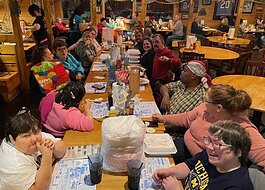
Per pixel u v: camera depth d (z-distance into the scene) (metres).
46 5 5.76
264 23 8.91
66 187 1.17
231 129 1.09
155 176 1.23
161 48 3.33
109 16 7.78
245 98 1.53
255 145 1.44
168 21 8.70
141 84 2.67
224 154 1.08
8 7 4.02
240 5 6.99
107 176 1.25
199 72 2.16
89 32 4.28
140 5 7.47
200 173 1.27
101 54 4.22
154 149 1.45
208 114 1.75
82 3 7.76
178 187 1.18
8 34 4.16
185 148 1.95
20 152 1.12
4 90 3.96
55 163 1.34
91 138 1.59
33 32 5.14
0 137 2.96
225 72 4.64
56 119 1.72
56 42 3.18
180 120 2.01
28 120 1.16
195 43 5.00
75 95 1.75
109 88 2.45
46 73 2.52
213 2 8.51
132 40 5.43
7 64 4.27
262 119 3.47
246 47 5.58
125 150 1.22
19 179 1.06
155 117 1.92
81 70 3.57
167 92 2.63
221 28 8.31
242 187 1.07
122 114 1.87
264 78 3.18
